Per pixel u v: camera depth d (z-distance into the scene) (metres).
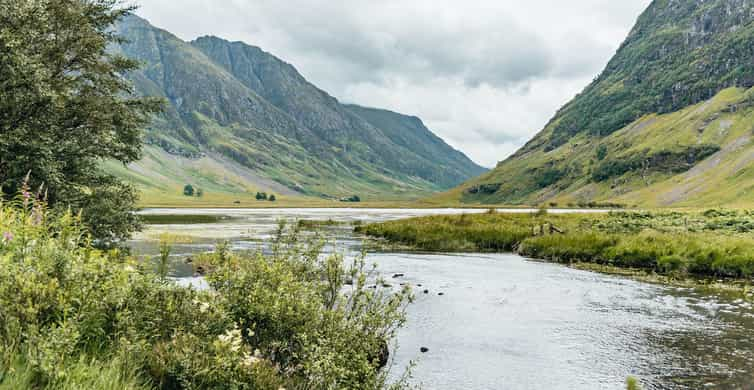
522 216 59.00
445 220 55.34
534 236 38.00
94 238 20.55
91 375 4.33
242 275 7.47
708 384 9.81
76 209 19.14
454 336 13.12
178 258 27.61
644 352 11.94
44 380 4.14
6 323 4.44
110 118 22.61
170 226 64.19
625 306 17.08
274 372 6.00
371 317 7.55
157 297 6.34
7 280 4.79
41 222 7.05
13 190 17.41
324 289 8.41
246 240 41.38
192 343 5.50
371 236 48.88
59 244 5.96
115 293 5.63
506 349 12.09
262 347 6.92
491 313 15.84
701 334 13.49
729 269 24.08
